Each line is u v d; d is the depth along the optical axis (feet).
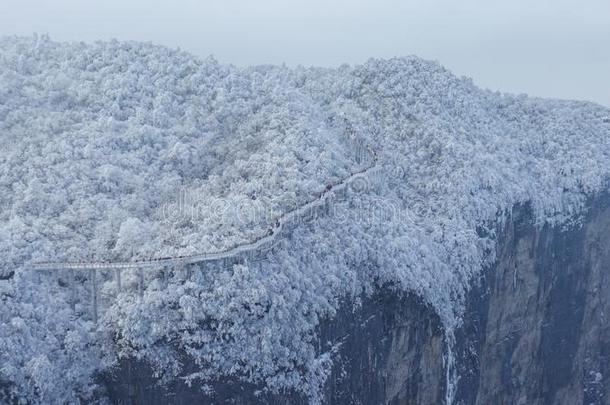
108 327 442.91
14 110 615.57
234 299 444.55
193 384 432.25
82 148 575.38
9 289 442.50
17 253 466.70
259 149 590.96
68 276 470.39
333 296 482.69
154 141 611.06
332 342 478.18
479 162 654.53
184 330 436.35
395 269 517.55
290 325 457.27
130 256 481.05
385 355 513.45
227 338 439.63
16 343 416.46
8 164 549.13
